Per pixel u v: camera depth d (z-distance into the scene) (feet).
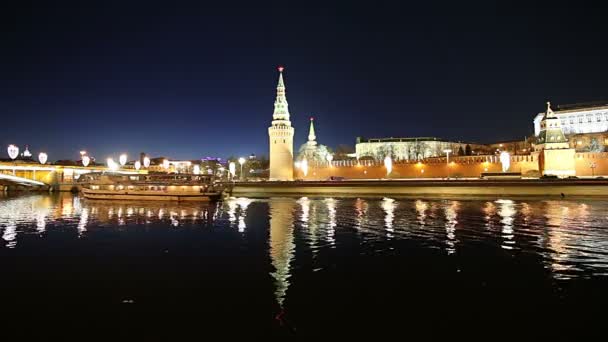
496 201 192.13
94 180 233.35
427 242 85.76
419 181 233.55
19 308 48.34
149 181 218.38
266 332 41.78
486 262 68.44
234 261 70.28
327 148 581.53
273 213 145.07
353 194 247.91
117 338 40.55
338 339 40.19
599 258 70.33
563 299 50.21
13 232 104.83
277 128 370.73
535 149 322.96
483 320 44.29
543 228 102.12
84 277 61.00
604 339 39.60
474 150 555.69
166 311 47.26
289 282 58.03
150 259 72.33
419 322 43.98
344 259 71.26
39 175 368.07
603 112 467.93
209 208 169.48
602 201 183.73
